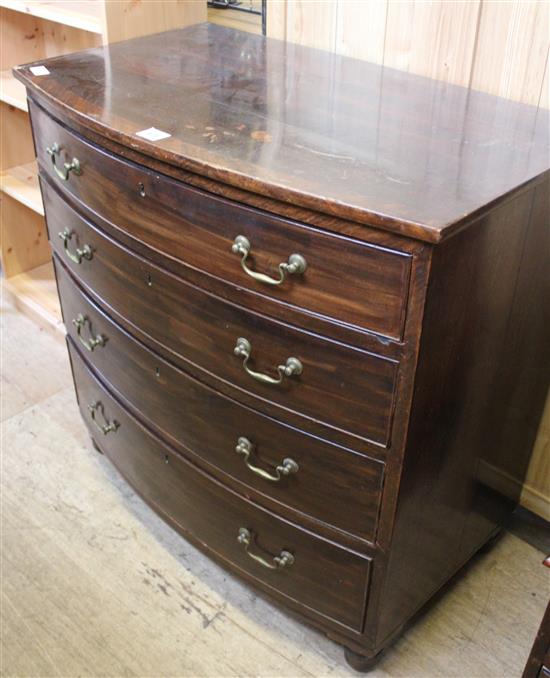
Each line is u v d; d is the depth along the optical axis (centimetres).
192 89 141
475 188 106
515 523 179
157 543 175
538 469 175
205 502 152
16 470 193
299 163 112
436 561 146
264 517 140
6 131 229
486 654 152
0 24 212
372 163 114
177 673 149
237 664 150
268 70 153
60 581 166
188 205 120
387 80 150
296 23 170
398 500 121
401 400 111
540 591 164
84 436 203
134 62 155
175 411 146
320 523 132
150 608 161
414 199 102
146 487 170
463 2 143
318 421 121
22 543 174
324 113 132
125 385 159
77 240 154
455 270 105
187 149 116
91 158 136
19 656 152
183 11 180
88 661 151
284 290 114
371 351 110
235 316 123
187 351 136
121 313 148
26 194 222
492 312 122
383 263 102
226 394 133
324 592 140
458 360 118
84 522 180
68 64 153
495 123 132
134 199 129
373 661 147
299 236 108
